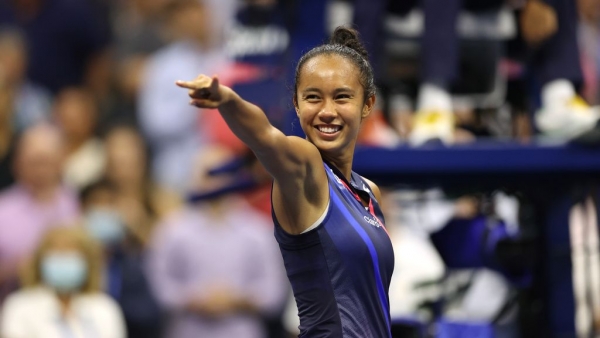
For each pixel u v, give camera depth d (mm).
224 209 27484
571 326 20688
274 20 20328
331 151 12633
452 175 19844
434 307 20953
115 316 25391
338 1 20297
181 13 33031
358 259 12453
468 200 22250
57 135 29594
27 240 27766
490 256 20656
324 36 19359
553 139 19828
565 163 18797
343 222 12477
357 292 12484
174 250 27281
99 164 30781
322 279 12430
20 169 28359
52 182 28391
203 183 26281
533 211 20828
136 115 32188
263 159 12031
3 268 27594
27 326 24688
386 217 23594
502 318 20688
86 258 25172
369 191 13352
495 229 20828
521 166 18812
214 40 33250
